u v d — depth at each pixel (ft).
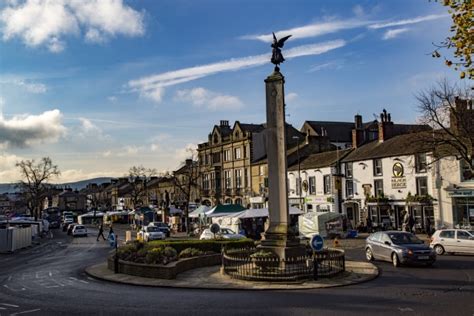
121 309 43.55
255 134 220.64
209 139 252.83
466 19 41.81
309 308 41.81
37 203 335.26
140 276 66.39
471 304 41.96
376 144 164.76
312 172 180.75
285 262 59.77
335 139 225.15
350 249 106.11
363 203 157.79
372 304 43.09
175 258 71.41
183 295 50.88
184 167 271.08
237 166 226.79
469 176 127.03
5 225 209.77
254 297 48.34
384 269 69.41
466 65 43.29
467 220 127.13
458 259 81.20
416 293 48.62
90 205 542.57
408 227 132.67
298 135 227.61
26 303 48.47
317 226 134.10
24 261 102.99
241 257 66.74
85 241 170.60
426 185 137.90
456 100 116.26
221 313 40.50
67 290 56.95
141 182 386.52
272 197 67.05
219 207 146.20
